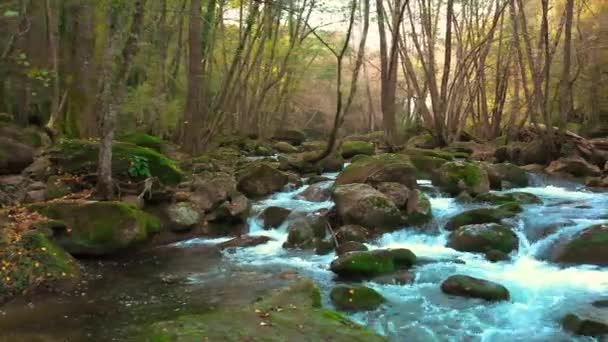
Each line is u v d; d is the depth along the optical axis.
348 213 11.51
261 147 25.42
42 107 20.50
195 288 8.69
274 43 27.69
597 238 9.29
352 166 14.21
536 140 18.72
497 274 8.81
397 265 9.30
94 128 18.44
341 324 6.37
